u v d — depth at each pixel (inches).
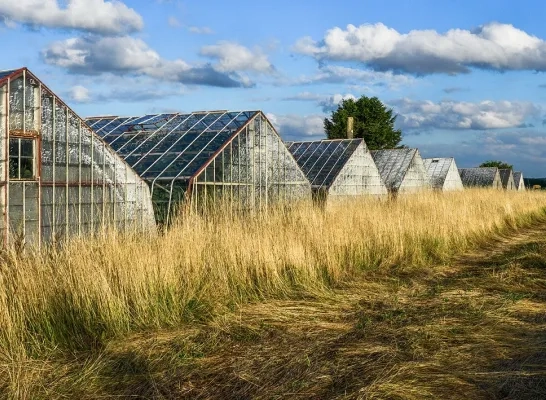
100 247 347.9
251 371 244.4
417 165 1408.7
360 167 1122.7
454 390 219.0
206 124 799.1
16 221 478.9
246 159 760.3
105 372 243.8
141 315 309.0
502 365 244.1
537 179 3016.7
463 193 1061.1
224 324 312.5
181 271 355.6
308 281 401.7
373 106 2186.3
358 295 388.8
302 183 872.9
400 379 226.2
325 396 217.2
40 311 285.9
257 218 497.7
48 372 244.1
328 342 281.4
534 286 415.2
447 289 407.8
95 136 568.4
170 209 652.7
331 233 476.4
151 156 730.2
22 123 490.0
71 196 538.9
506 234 793.6
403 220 587.8
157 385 230.4
